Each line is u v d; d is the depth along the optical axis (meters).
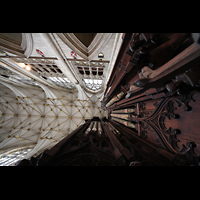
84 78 11.35
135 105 4.81
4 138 12.88
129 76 3.61
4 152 10.57
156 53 1.97
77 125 15.92
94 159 2.44
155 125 3.25
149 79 2.00
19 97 13.61
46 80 12.05
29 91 14.10
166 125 2.88
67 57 6.98
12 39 6.23
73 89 17.17
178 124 2.46
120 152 2.38
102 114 17.11
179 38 1.60
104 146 3.49
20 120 14.16
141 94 3.57
